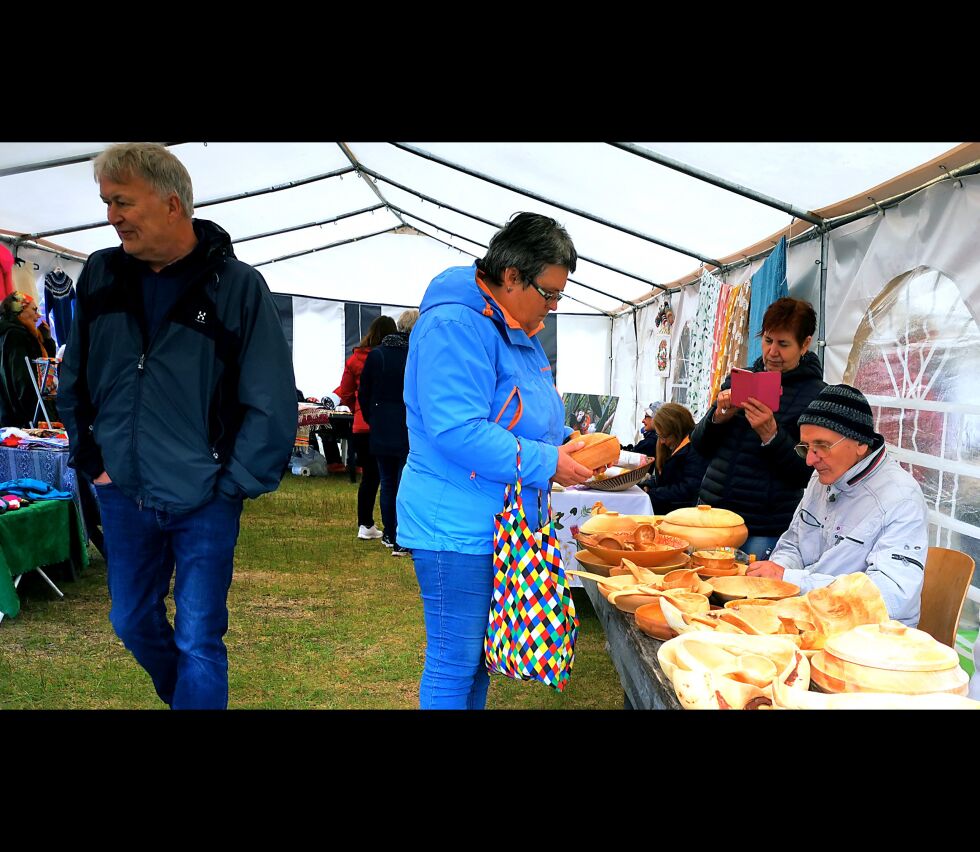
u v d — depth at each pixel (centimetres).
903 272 312
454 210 757
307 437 917
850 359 359
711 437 291
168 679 234
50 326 705
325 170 721
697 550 195
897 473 189
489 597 188
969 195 272
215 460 207
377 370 503
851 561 190
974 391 267
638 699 137
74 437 218
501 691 306
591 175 491
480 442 174
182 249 204
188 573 212
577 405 683
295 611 398
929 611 202
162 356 203
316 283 1099
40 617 372
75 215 629
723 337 531
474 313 179
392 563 501
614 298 936
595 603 194
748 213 455
